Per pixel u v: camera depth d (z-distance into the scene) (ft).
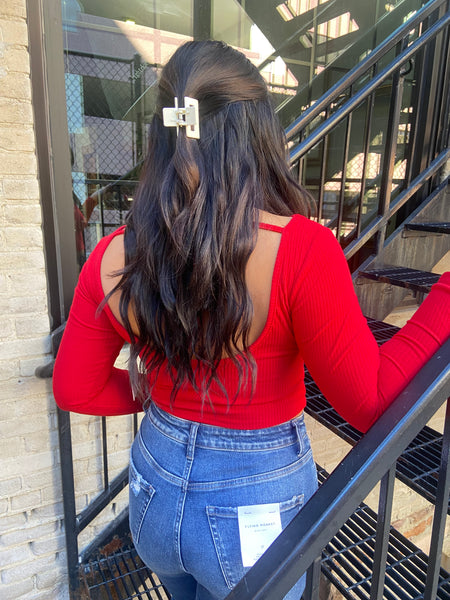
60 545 6.32
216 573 2.33
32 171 5.00
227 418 2.28
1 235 5.01
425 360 2.01
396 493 9.15
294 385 2.32
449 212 7.02
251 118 2.00
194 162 1.89
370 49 9.37
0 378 5.35
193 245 1.86
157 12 7.06
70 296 5.56
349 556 4.61
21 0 4.53
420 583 4.20
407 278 5.59
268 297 1.94
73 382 2.64
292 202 2.22
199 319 1.97
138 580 6.72
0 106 4.68
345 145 5.97
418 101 7.11
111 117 6.82
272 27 8.36
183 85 1.95
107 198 6.88
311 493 2.47
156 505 2.44
